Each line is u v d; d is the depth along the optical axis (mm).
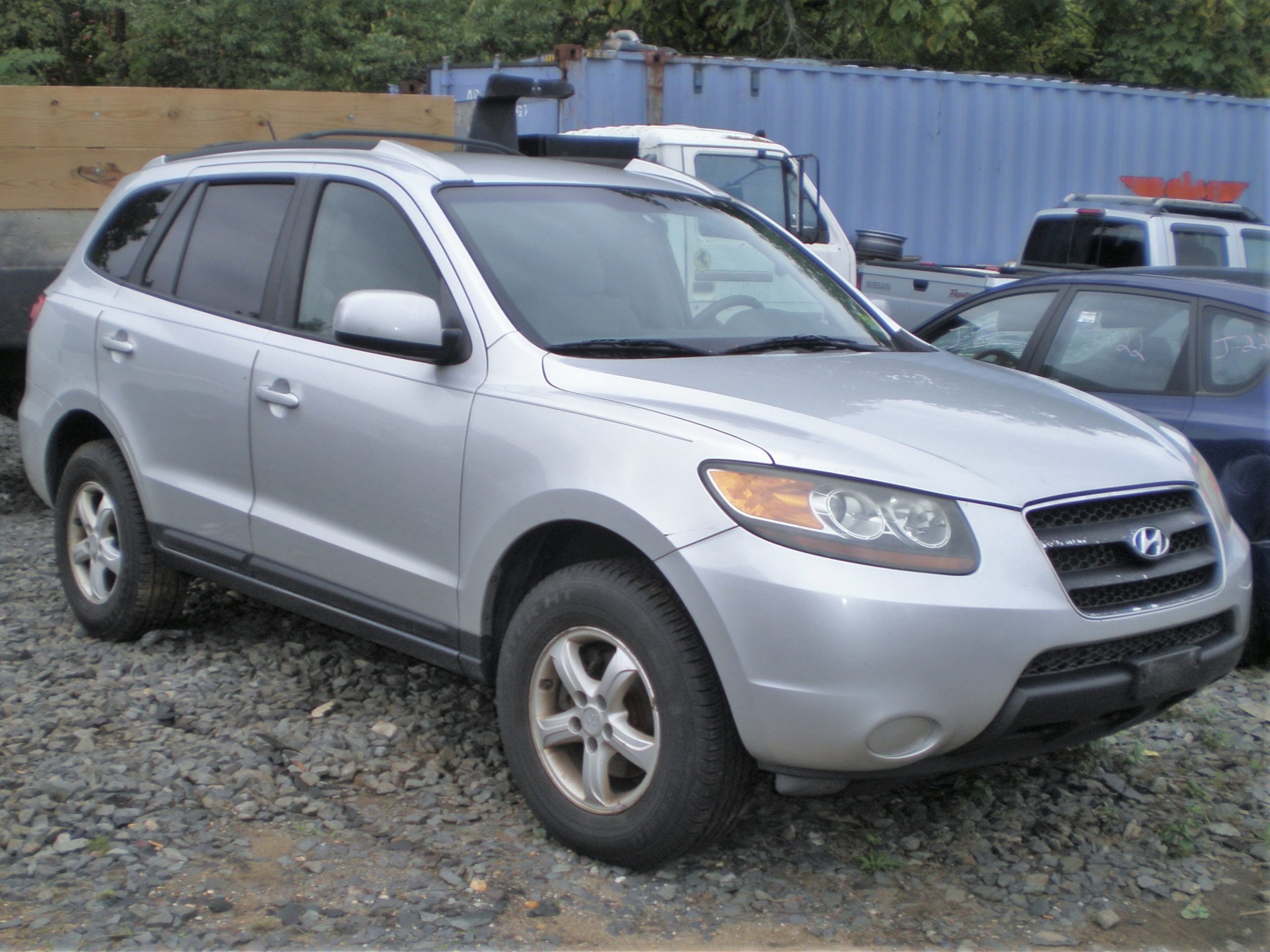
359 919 3033
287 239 4387
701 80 13469
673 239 4355
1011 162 15719
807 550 2912
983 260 15805
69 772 3762
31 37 24156
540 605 3379
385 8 20891
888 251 12391
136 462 4715
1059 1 23391
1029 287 6227
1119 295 5742
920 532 2949
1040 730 3115
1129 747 4309
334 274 4188
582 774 3369
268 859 3320
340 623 4082
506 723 3486
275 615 5379
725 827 3170
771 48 20984
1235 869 3502
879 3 17547
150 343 4656
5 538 6703
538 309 3771
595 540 3459
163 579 4840
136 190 5211
